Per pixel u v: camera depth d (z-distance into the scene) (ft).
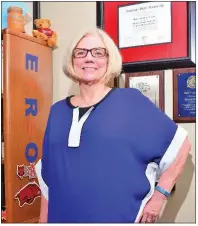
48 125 4.28
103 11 5.62
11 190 4.92
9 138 4.90
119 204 3.63
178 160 3.83
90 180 3.68
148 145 3.76
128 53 5.37
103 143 3.73
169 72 5.07
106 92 4.18
